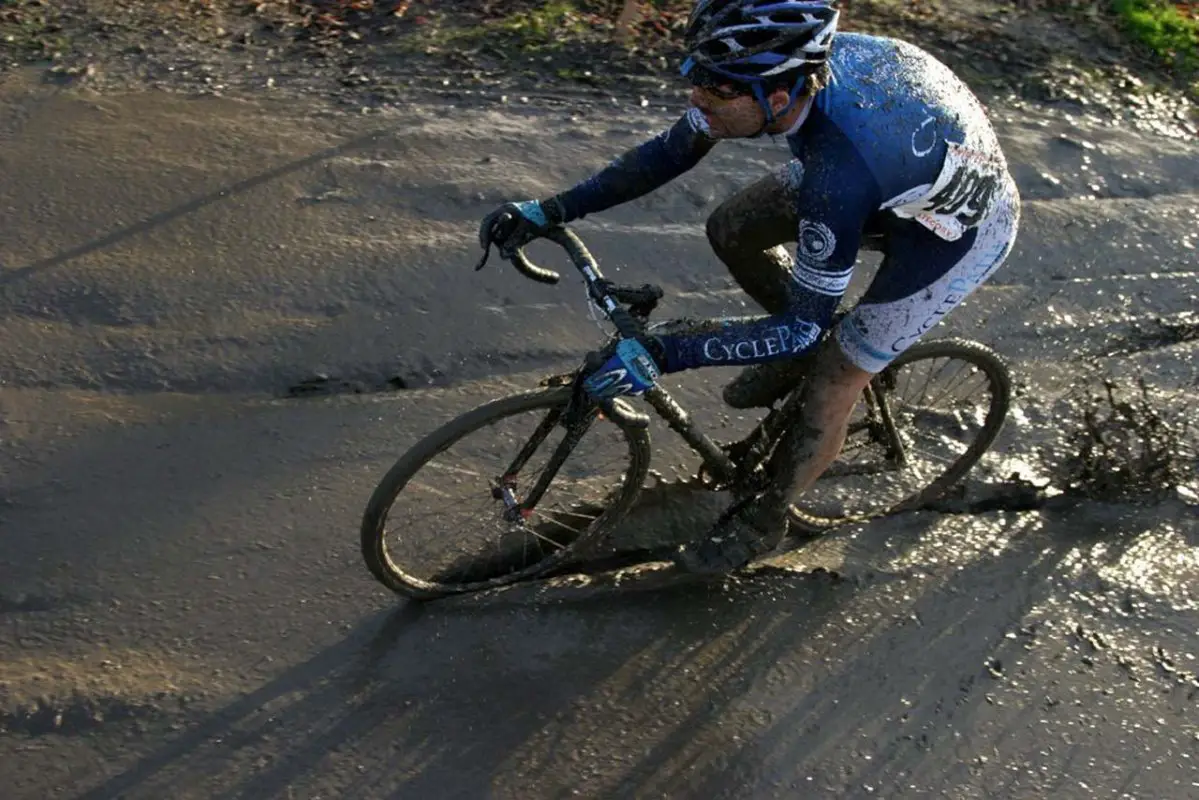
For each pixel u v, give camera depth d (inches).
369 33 215.6
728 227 111.9
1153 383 157.6
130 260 155.9
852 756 104.1
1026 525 133.3
